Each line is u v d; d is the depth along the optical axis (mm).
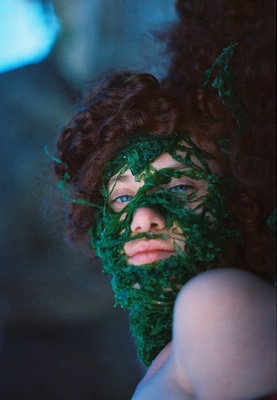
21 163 5504
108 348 5438
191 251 1554
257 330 1193
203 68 1752
